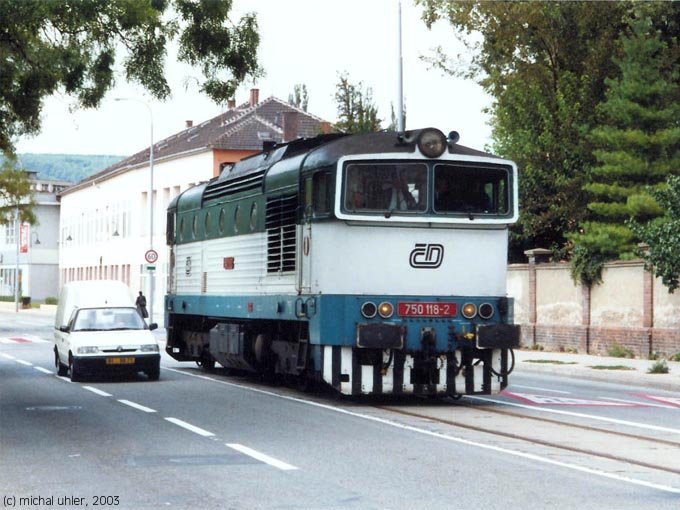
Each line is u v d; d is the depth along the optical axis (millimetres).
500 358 21516
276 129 78500
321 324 21125
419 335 21031
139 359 28797
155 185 85000
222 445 15805
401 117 41406
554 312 42156
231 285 27281
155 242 84750
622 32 45438
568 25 47406
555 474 13070
